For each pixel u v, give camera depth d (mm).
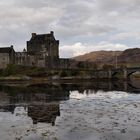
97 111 46062
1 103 58219
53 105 54594
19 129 32875
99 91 87312
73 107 51406
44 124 35781
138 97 68938
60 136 29547
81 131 31578
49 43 196750
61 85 119625
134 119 38469
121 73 191375
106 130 31922
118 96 71688
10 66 177375
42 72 172000
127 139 28062
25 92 84000
